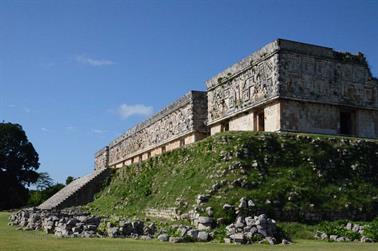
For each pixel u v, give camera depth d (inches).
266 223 873.5
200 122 2170.3
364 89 1627.7
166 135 2487.7
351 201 1131.9
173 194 1284.4
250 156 1214.9
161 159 1675.7
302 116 1498.5
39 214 1309.1
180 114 2321.6
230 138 1302.9
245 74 1678.2
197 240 844.0
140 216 1342.3
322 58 1560.0
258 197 1064.2
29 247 689.6
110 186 2107.5
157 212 1274.6
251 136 1290.6
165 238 856.9
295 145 1288.1
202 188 1160.8
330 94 1551.4
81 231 964.6
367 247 763.4
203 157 1347.2
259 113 1622.8
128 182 1849.2
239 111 1694.1
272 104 1513.3
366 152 1349.7
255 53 1619.1
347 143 1349.7
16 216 1483.8
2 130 3299.7
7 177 3253.0
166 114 2491.4
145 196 1519.4
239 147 1235.9
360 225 1011.9
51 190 3695.9
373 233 935.7
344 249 717.9
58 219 1077.8
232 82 1769.2
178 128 2330.2
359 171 1270.9
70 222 997.2
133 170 1908.2
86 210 1808.6
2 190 3191.4
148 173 1700.3
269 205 1048.2
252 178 1131.3
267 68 1542.8
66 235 926.4
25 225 1259.8
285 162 1222.3
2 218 1708.9
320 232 970.1
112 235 908.6
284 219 1036.5
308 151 1275.8
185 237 840.3
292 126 1476.4
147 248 679.7
